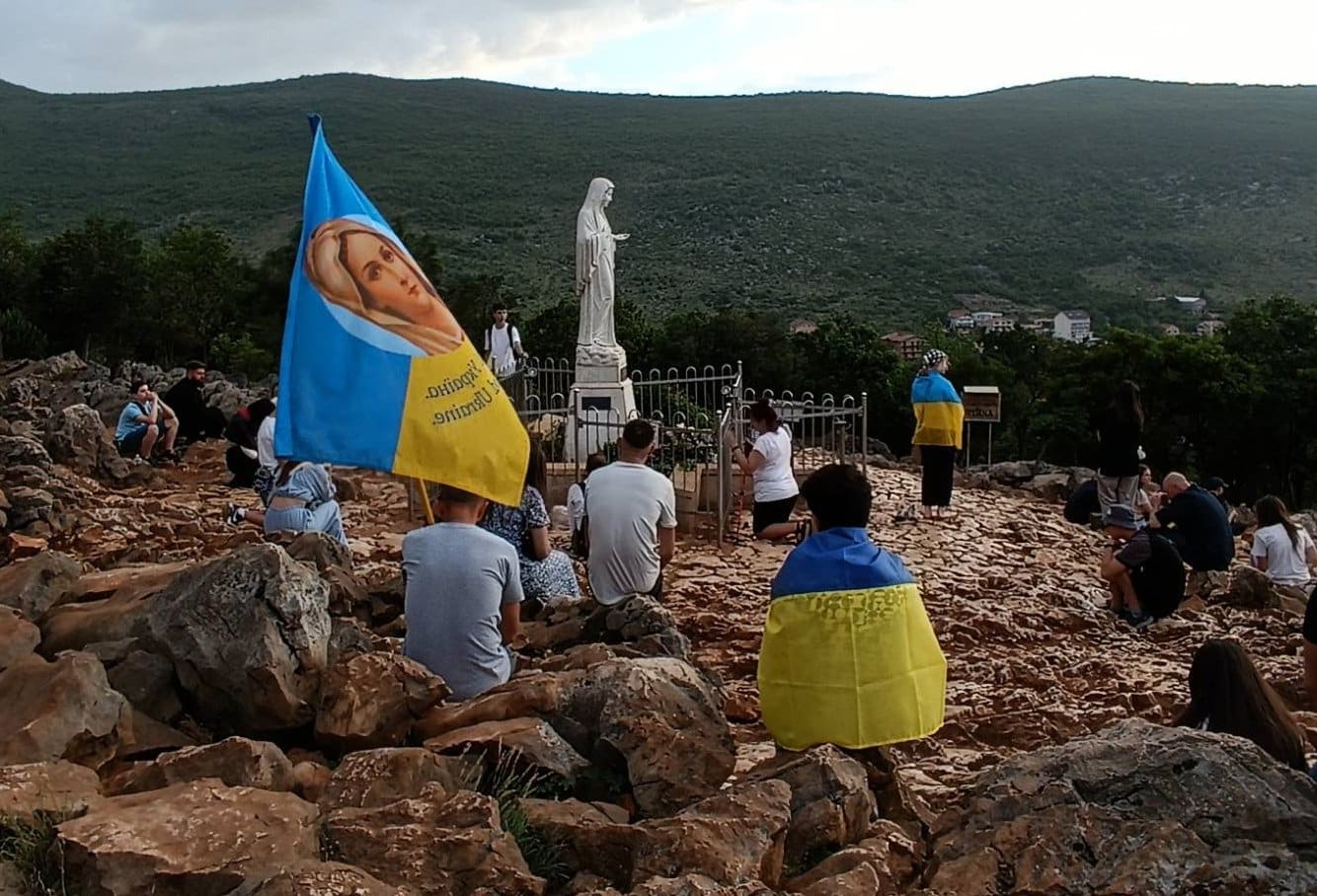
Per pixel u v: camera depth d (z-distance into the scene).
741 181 153.25
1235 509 21.53
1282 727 6.46
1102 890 4.73
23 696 5.44
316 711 5.86
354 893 4.17
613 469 9.40
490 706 5.86
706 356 51.56
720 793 5.21
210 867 4.26
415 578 6.64
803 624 5.98
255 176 151.00
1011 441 49.38
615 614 8.61
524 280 97.31
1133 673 10.46
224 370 53.75
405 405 7.22
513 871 4.50
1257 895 4.68
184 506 15.67
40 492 12.90
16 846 4.42
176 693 5.93
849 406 24.69
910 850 5.21
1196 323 104.81
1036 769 5.42
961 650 11.45
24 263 56.22
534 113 199.50
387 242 7.42
